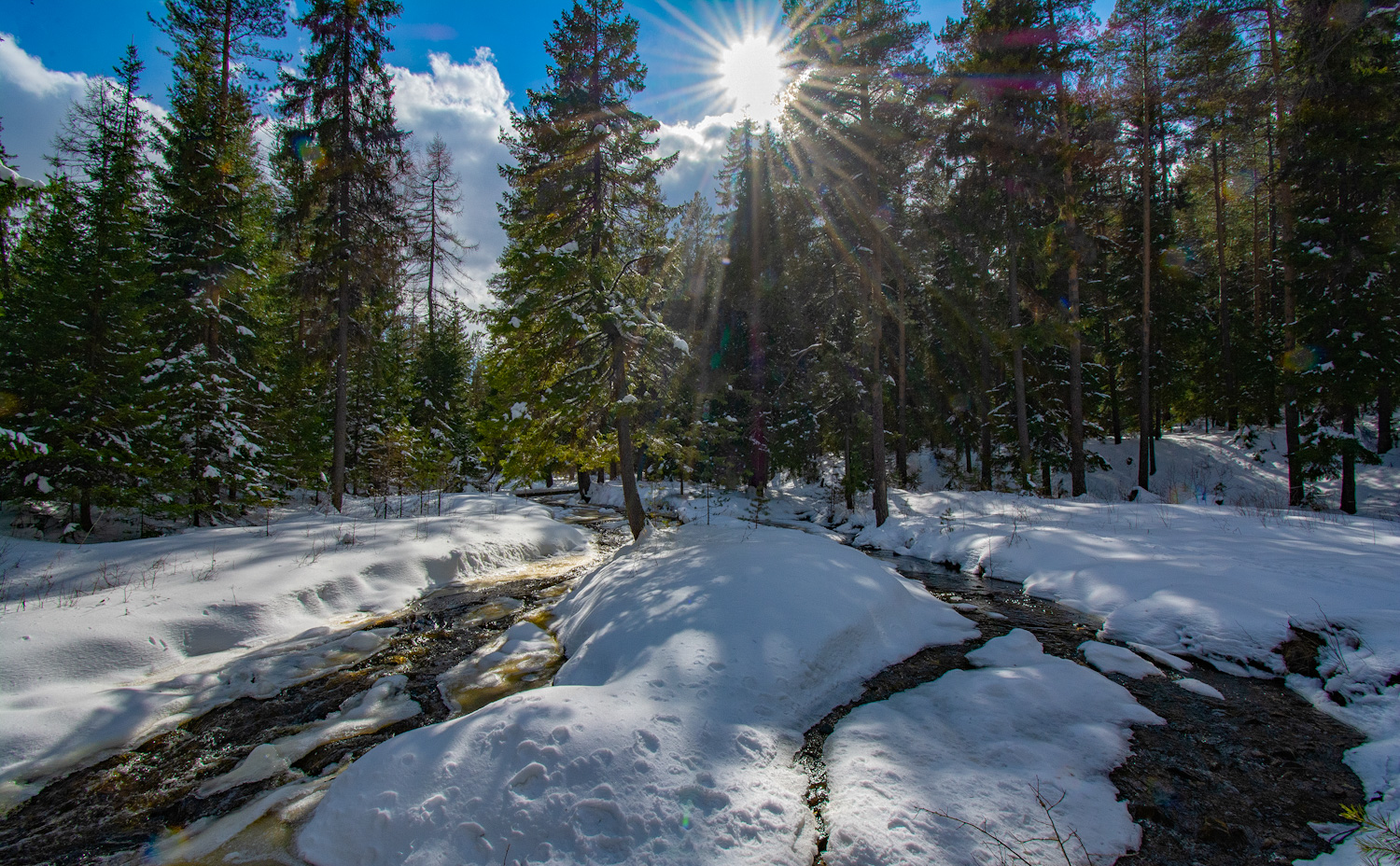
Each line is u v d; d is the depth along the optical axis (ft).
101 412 37.09
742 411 73.20
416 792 11.84
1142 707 16.66
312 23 48.34
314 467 59.72
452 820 11.01
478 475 100.68
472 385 98.12
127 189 46.57
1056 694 16.97
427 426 91.86
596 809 10.98
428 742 13.32
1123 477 71.36
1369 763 13.52
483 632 26.86
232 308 52.24
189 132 49.96
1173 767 13.67
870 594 23.73
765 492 77.92
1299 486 49.83
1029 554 35.60
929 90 49.88
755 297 68.13
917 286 66.13
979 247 55.31
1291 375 48.32
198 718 18.42
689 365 59.93
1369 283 44.68
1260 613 21.18
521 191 46.09
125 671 20.76
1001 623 25.70
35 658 19.25
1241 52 50.49
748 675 16.66
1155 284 67.26
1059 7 51.60
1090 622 25.85
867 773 12.65
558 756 12.13
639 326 33.63
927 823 10.92
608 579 27.71
